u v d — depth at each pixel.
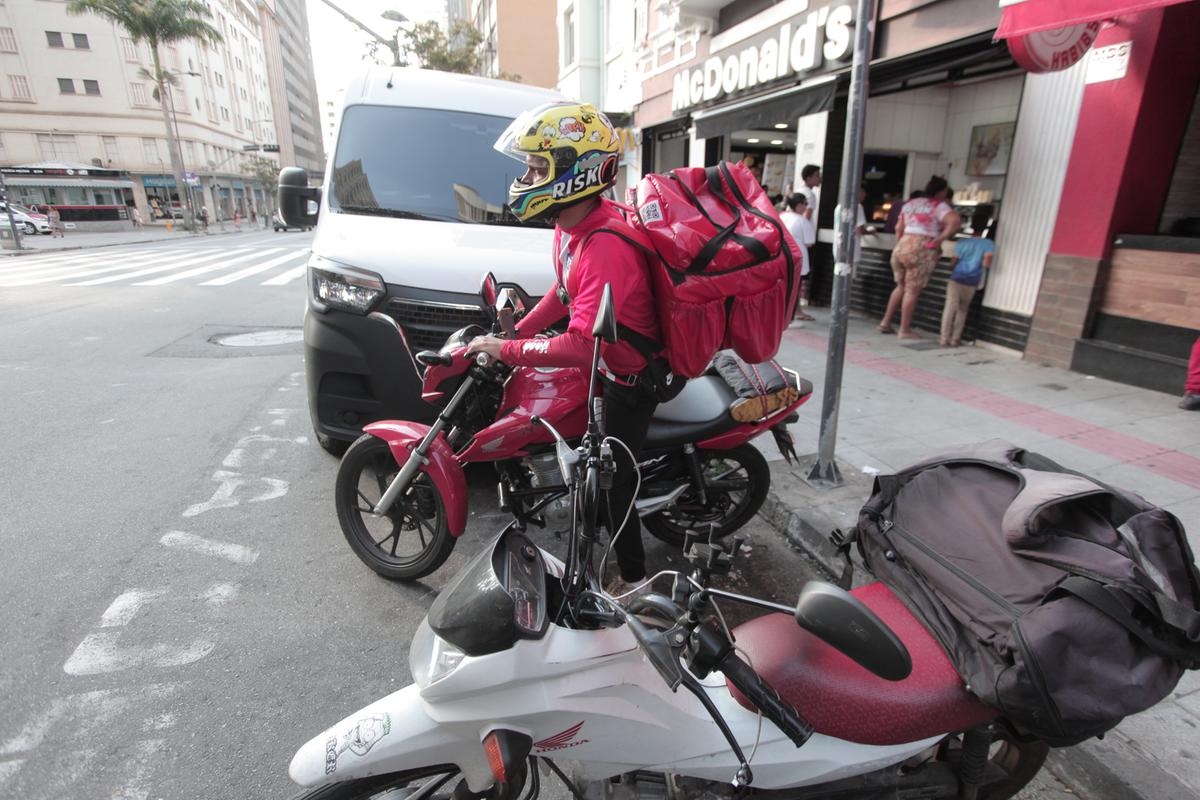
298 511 3.89
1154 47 5.34
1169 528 1.48
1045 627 1.38
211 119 60.00
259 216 80.69
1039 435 4.77
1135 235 5.73
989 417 5.16
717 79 10.49
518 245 4.10
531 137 2.07
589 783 1.72
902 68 7.25
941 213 7.43
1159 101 5.53
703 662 1.38
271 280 14.41
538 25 27.92
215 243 29.89
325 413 3.88
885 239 8.95
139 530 3.63
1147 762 2.19
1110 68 5.66
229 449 4.75
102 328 8.75
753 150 12.25
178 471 4.38
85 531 3.61
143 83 49.22
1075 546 1.50
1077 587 1.41
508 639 1.44
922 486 1.93
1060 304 6.34
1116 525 1.53
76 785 2.11
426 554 3.08
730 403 3.18
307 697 2.51
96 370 6.70
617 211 2.33
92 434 4.98
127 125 49.22
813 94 7.88
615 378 2.46
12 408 5.50
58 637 2.77
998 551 1.63
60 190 43.12
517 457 2.96
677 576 1.45
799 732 1.41
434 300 3.68
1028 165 6.55
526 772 1.66
